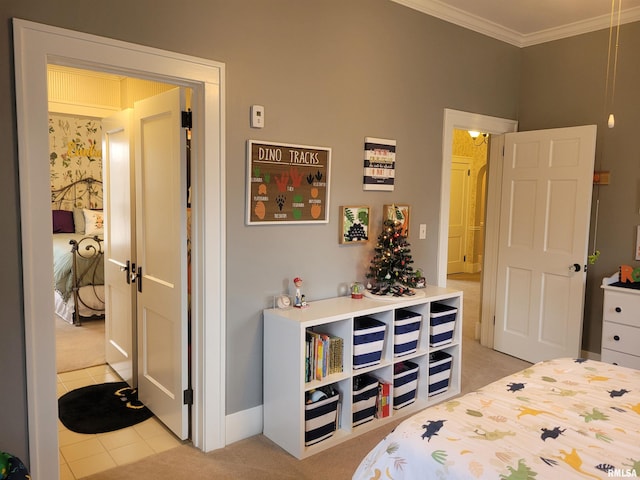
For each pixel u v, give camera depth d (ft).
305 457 8.36
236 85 8.28
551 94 13.15
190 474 7.82
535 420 5.17
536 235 12.84
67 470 7.92
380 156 10.60
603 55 12.13
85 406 10.26
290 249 9.34
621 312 10.85
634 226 11.80
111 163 11.39
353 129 10.12
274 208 8.95
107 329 12.45
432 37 11.42
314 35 9.28
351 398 9.00
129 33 7.06
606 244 12.30
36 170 6.39
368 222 10.59
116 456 8.36
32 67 6.28
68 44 6.54
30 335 6.50
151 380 9.87
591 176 11.68
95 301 16.44
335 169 9.90
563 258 12.29
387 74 10.61
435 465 4.48
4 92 6.16
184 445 8.75
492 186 14.02
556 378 6.48
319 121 9.52
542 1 11.00
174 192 8.55
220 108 8.08
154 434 9.16
